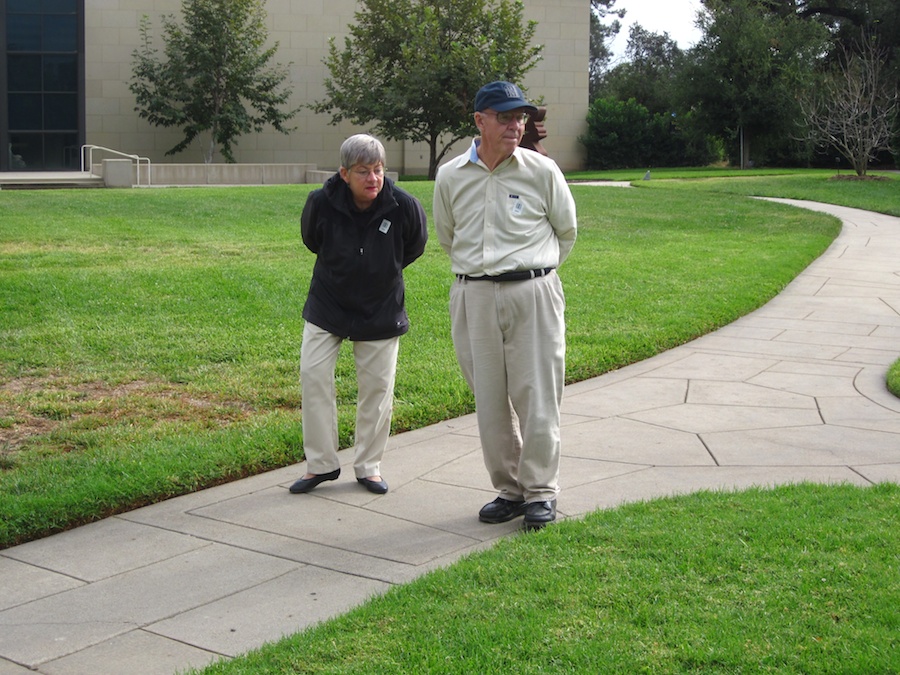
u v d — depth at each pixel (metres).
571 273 11.78
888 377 7.28
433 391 6.77
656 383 7.32
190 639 3.49
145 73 34.41
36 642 3.49
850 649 3.10
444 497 4.97
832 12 45.34
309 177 30.20
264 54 35.31
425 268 11.72
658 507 4.53
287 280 10.55
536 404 4.41
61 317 8.88
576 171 44.09
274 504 4.90
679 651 3.12
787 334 9.16
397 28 35.72
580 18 42.84
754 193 25.19
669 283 11.31
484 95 4.27
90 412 6.50
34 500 4.68
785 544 3.96
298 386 7.07
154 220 15.84
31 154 35.47
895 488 4.75
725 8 42.03
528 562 3.89
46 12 35.00
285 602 3.78
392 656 3.19
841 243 15.98
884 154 43.34
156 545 4.40
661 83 48.03
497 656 3.13
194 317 9.03
